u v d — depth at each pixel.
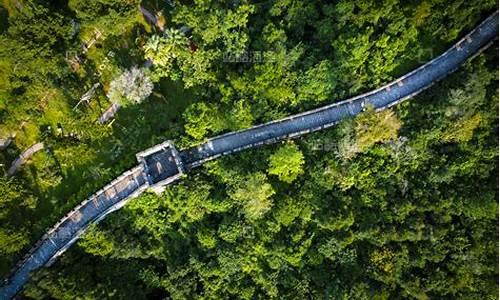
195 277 111.00
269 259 107.94
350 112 104.44
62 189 111.12
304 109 105.38
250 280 110.31
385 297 104.00
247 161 106.69
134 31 111.31
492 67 97.38
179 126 108.31
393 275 104.00
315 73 100.88
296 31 104.06
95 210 109.81
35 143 111.19
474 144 99.12
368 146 102.25
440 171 101.31
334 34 102.31
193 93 109.12
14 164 111.25
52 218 110.00
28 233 107.50
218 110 105.56
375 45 99.38
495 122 97.88
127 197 108.81
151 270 112.06
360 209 106.06
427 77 101.75
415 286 102.56
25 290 104.88
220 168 106.69
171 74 107.56
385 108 102.94
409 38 99.50
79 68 111.06
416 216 103.56
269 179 106.75
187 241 111.19
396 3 97.62
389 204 104.69
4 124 107.06
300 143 106.94
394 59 101.75
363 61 100.75
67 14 108.38
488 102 97.19
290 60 101.62
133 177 109.06
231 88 104.38
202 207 107.94
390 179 104.50
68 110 110.00
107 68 111.31
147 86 106.62
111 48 111.62
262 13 106.38
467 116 96.94
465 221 101.62
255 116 104.88
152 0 111.44
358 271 105.94
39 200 111.06
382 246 104.56
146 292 112.81
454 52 100.56
